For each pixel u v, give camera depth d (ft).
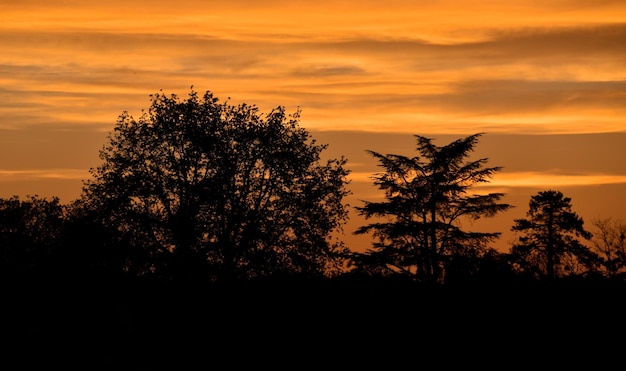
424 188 331.36
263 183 320.50
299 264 298.76
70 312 273.95
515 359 203.31
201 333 241.96
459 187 330.75
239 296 272.92
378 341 221.66
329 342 225.56
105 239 305.73
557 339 207.51
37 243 355.77
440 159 334.85
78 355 229.25
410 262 316.60
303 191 319.06
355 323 234.17
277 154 321.93
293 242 308.60
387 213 328.90
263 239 304.30
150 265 301.63
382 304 246.68
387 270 315.58
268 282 283.18
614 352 200.03
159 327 254.47
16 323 259.80
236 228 307.99
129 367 218.38
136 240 304.50
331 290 267.59
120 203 310.45
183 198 311.68
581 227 397.80
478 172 335.06
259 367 215.31
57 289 296.92
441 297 242.17
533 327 214.28
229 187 313.53
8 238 360.69
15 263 342.03
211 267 297.74
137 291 296.10
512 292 236.02
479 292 239.30
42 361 224.12
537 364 199.52
